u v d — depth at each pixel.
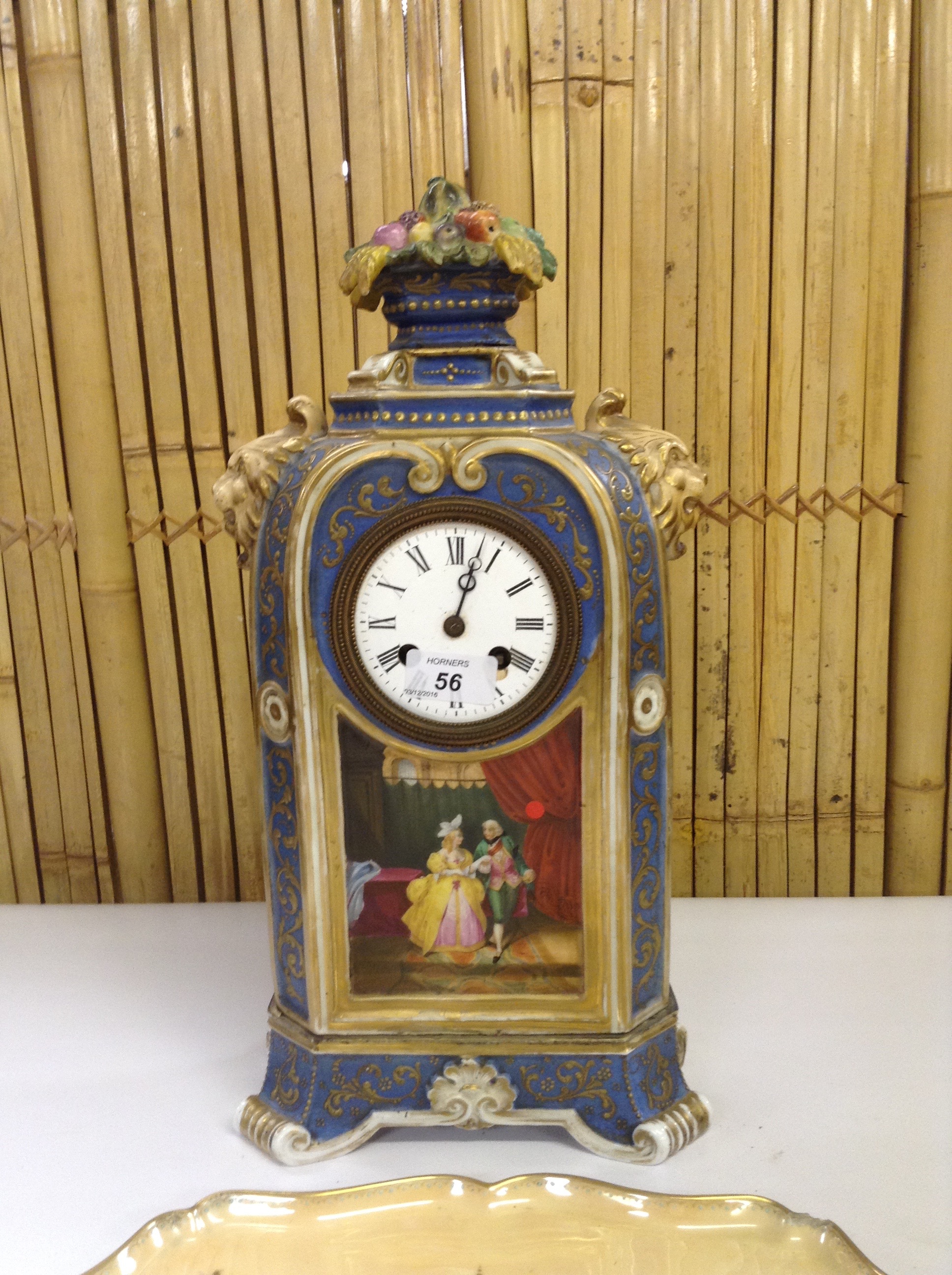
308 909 1.21
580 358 1.74
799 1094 1.32
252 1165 1.22
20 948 1.76
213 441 1.80
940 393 1.71
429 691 1.17
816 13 1.62
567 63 1.65
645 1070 1.24
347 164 1.72
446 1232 1.11
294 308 1.74
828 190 1.67
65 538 1.84
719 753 1.87
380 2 1.65
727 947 1.70
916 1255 1.06
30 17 1.67
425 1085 1.23
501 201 1.69
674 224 1.69
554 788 1.20
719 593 1.80
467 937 1.24
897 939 1.72
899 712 1.84
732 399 1.74
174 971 1.67
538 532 1.13
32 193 1.74
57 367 1.79
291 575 1.15
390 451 1.13
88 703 1.90
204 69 1.67
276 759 1.22
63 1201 1.16
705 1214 1.10
